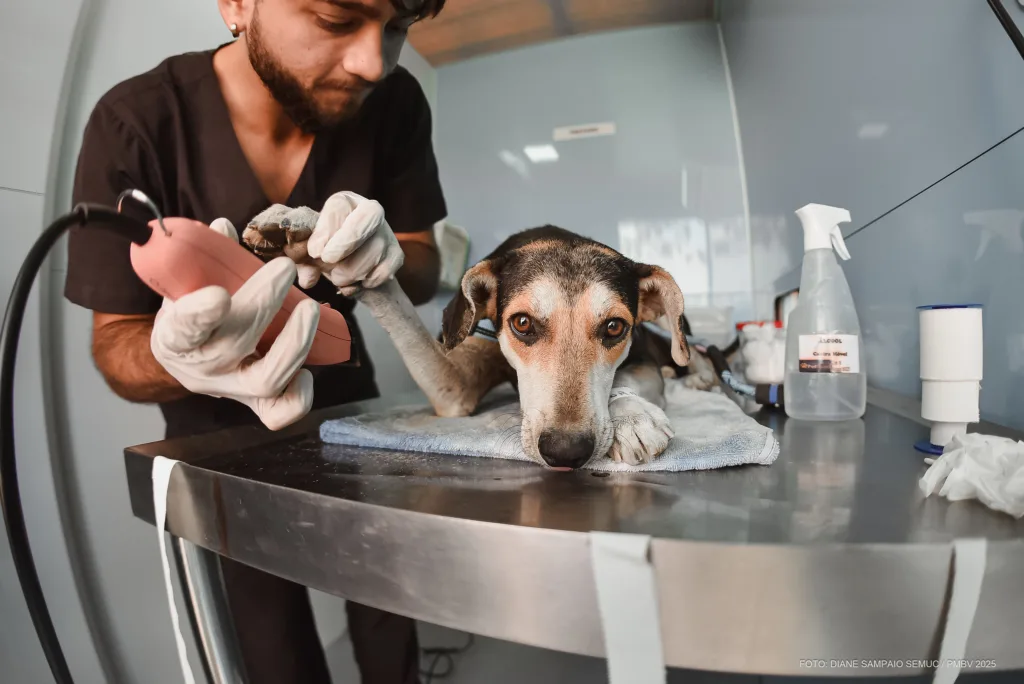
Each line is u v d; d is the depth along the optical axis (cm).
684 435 69
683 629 36
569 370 68
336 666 116
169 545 62
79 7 95
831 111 111
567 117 166
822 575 34
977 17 66
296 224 58
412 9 94
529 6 151
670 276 79
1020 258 61
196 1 115
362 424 78
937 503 45
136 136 98
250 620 93
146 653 99
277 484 53
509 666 101
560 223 168
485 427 76
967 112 69
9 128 86
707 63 163
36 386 87
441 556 43
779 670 35
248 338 48
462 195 173
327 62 95
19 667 81
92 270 88
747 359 114
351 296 68
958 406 60
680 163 163
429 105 157
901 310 88
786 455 64
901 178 86
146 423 103
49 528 86
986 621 35
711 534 38
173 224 45
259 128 108
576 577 38
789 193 133
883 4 90
